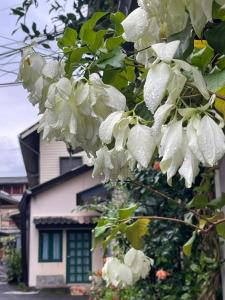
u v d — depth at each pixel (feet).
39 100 3.49
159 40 2.87
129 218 5.98
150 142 2.75
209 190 8.70
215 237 9.25
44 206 46.55
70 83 3.09
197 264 11.08
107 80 3.66
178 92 2.57
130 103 3.80
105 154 3.28
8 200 83.92
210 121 2.50
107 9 13.56
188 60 3.14
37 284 46.73
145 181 12.57
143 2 2.82
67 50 3.60
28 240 48.19
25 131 48.62
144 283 13.67
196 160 2.50
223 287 9.56
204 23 2.68
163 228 12.91
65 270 47.06
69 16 14.17
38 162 53.47
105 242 6.24
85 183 46.44
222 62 2.96
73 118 3.09
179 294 12.92
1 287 49.57
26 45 3.56
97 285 22.81
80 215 45.98
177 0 2.73
